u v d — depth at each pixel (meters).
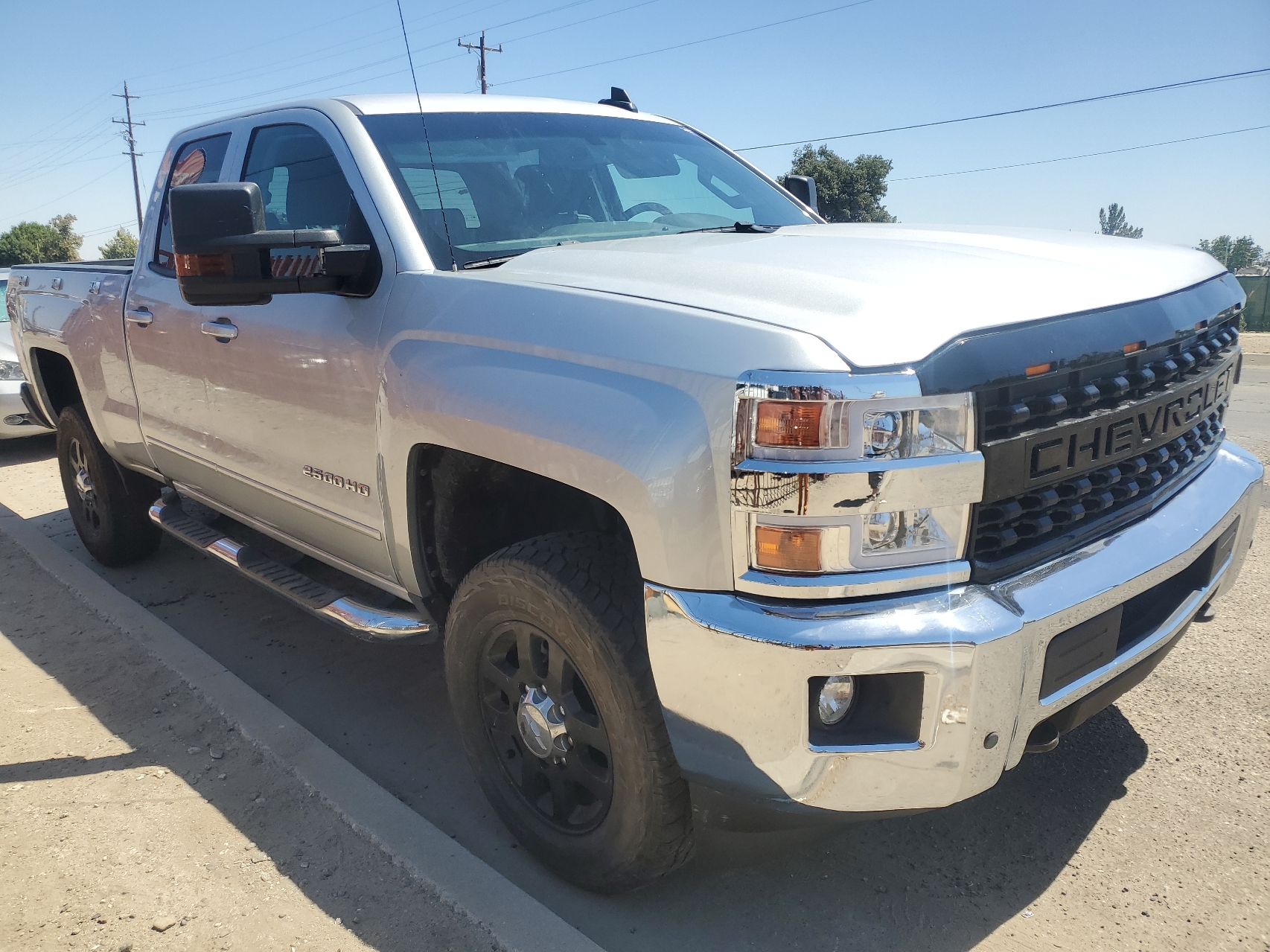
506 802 2.44
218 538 3.59
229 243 2.30
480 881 2.27
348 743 3.08
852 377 1.64
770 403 1.66
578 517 2.53
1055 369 1.82
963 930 2.15
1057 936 2.12
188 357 3.32
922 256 2.18
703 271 2.08
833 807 1.77
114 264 4.40
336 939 2.13
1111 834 2.46
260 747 2.92
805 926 2.18
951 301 1.85
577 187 2.99
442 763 2.95
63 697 3.36
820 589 1.67
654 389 1.83
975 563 1.77
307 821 2.57
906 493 1.66
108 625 3.95
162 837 2.53
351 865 2.39
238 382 3.05
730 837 2.51
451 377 2.22
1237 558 2.55
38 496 6.30
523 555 2.12
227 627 4.04
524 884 2.37
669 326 1.87
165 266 3.62
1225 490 2.39
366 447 2.55
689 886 2.33
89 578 4.42
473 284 2.30
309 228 2.87
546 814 2.36
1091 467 1.93
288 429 2.86
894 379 1.65
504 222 2.74
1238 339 2.61
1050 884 2.29
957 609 1.70
